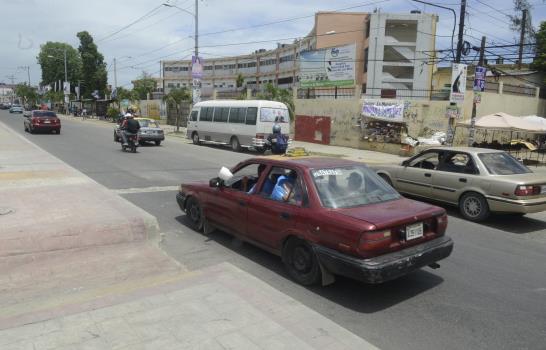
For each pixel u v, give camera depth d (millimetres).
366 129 25219
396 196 5398
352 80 30797
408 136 23641
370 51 49500
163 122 48875
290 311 4188
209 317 3910
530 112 30141
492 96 26234
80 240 6168
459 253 6516
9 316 4113
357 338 3742
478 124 21312
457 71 17469
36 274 5203
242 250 6227
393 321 4242
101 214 7184
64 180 10570
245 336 3611
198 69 31484
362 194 5207
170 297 4324
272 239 5430
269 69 82312
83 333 3598
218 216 6512
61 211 7383
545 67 35000
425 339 3908
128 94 51969
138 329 3676
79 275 5199
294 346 3490
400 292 4945
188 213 7414
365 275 4316
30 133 28422
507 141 26719
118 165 14875
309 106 29016
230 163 16438
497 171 8609
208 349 3398
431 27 48625
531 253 6648
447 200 9195
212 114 23859
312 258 4910
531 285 5270
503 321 4293
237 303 4215
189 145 24578
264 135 20844
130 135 19172
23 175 11258
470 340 3910
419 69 49062
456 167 9086
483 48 21484
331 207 4848
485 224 8492
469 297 4859
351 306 4551
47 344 3422
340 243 4516
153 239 6680
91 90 75562
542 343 3885
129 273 5273
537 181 8242
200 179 12391
